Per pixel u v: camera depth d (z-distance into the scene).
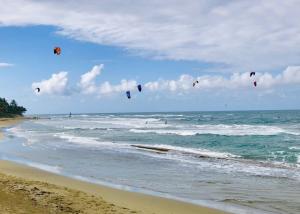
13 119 126.31
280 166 20.75
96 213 10.21
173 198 13.42
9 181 13.52
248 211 11.84
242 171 19.17
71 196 12.03
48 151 28.44
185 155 25.53
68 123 91.69
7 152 27.97
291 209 12.09
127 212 10.77
